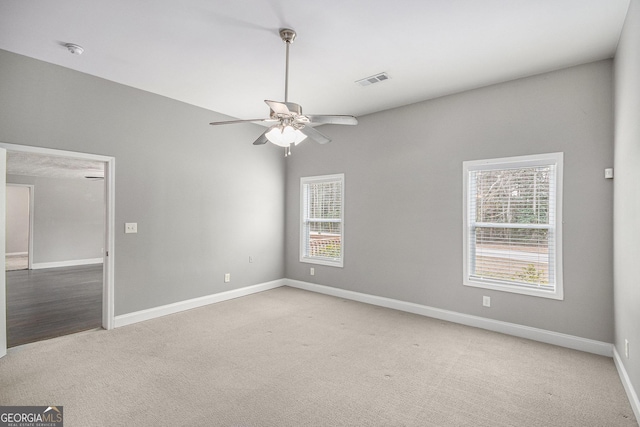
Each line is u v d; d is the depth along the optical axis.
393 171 4.42
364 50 2.92
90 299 4.93
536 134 3.35
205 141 4.53
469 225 3.80
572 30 2.57
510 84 3.52
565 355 2.98
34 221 7.89
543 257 3.35
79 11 2.36
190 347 3.12
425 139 4.13
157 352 3.01
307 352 3.03
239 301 4.74
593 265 3.05
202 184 4.51
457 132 3.87
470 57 3.03
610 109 2.98
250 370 2.68
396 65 3.20
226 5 2.29
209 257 4.61
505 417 2.08
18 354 2.96
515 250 3.52
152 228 3.98
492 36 2.67
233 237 4.92
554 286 3.27
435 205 4.04
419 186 4.18
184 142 4.29
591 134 3.06
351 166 4.87
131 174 3.79
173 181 4.18
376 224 4.59
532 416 2.09
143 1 2.25
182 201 4.28
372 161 4.63
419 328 3.66
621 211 2.57
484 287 3.67
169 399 2.26
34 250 7.88
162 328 3.63
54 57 3.08
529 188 3.42
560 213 3.21
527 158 3.39
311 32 2.64
